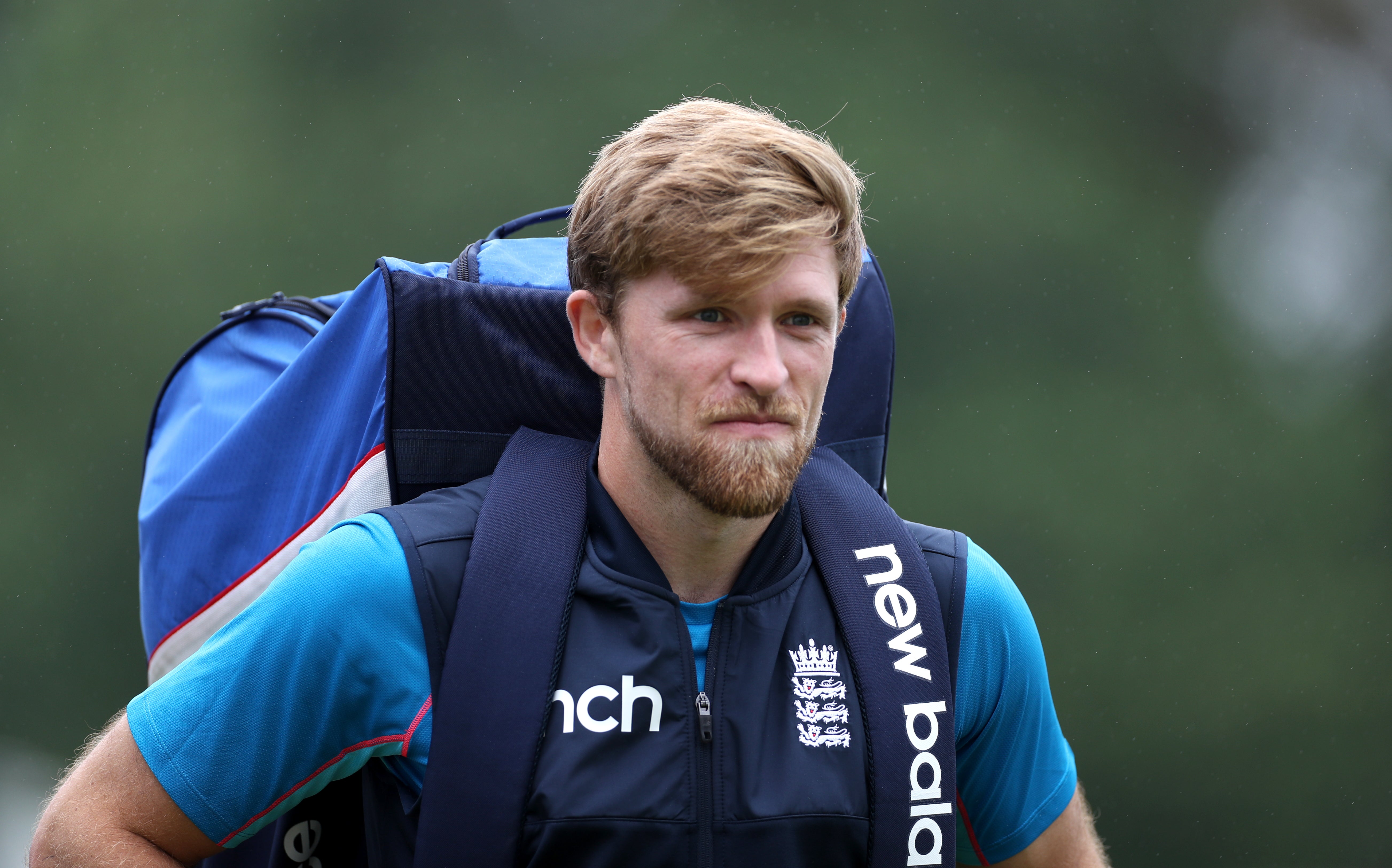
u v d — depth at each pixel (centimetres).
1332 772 5162
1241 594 5334
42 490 5356
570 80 5831
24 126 5647
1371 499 5572
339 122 5753
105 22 5772
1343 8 6269
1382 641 5347
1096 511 5312
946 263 5484
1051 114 5884
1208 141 6153
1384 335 5897
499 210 5688
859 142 5569
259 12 5838
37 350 5406
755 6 5928
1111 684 5184
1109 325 5609
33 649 5300
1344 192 6191
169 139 5622
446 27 5909
